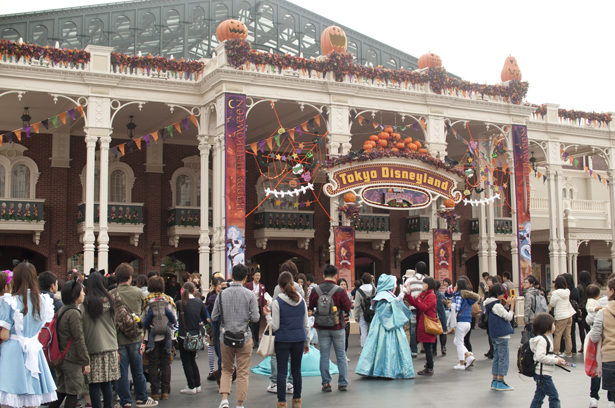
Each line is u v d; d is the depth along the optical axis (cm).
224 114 1883
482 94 2291
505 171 2641
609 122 2706
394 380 1137
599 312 822
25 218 2219
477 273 3200
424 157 2044
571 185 3519
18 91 1830
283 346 888
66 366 761
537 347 819
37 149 2345
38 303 736
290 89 1992
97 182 2436
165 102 2008
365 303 1366
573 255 3125
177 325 1037
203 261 1964
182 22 2386
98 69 1912
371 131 2605
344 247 1961
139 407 916
